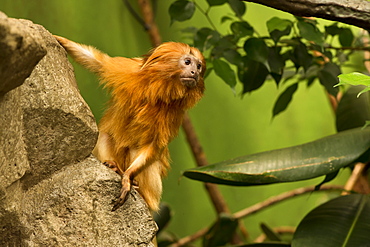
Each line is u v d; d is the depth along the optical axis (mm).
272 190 15805
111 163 7031
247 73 9609
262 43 8922
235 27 9500
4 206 5047
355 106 9859
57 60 6020
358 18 6738
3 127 4750
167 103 7566
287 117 15758
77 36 13336
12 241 5480
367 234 7270
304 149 7555
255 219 15672
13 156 5035
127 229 5852
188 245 12484
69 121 5746
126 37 14031
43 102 5590
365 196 7934
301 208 15961
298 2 6742
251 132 15391
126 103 7348
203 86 8180
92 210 5734
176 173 14883
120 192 5875
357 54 13172
